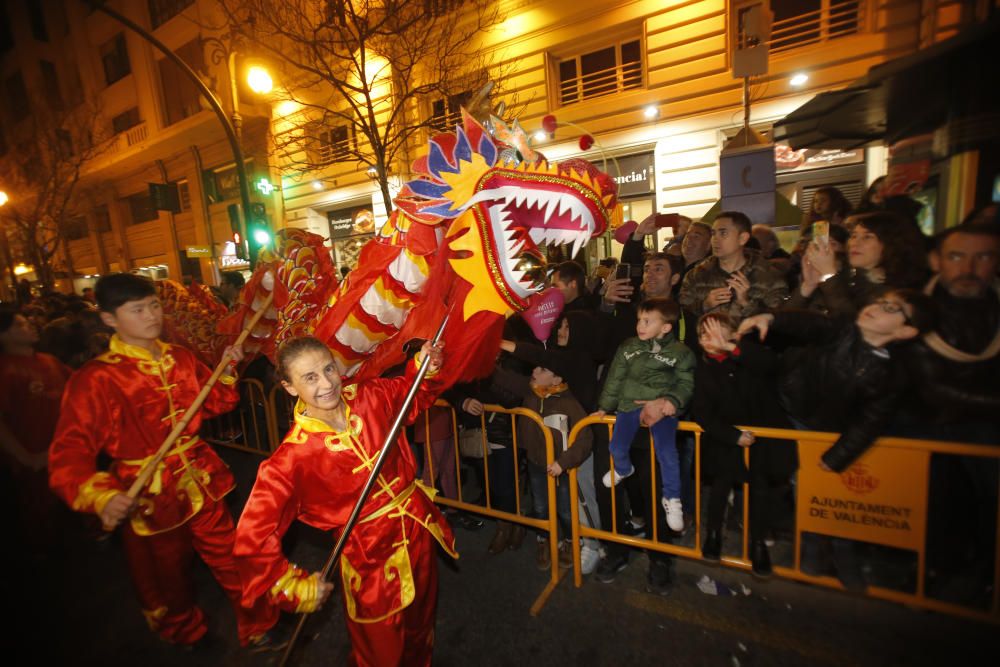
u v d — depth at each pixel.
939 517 2.39
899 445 2.16
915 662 2.28
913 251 2.46
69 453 2.19
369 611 1.92
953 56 2.84
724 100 8.63
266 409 4.72
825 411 2.44
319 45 7.56
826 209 3.87
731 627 2.57
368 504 1.96
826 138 4.77
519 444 3.23
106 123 16.33
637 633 2.58
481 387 3.24
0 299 11.23
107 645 2.89
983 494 2.37
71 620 3.12
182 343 4.54
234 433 5.61
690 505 3.44
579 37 9.67
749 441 2.45
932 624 2.44
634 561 3.17
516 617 2.76
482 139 2.03
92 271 21.47
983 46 2.72
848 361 2.28
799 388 2.55
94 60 16.27
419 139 11.13
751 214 4.67
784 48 8.19
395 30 7.29
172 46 14.52
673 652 2.45
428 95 8.88
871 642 2.40
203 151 15.88
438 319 2.19
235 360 2.78
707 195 8.99
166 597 2.59
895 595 2.27
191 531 2.58
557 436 2.99
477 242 2.02
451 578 3.13
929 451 2.11
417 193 1.96
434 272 2.23
